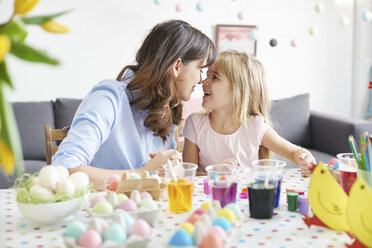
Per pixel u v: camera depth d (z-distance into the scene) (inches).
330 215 33.3
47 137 65.7
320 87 153.6
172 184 37.6
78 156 46.6
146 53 56.4
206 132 66.7
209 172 38.5
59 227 35.1
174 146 64.7
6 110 22.5
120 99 54.3
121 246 27.5
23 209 34.6
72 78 130.3
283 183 48.1
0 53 20.4
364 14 129.6
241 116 63.5
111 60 133.2
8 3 121.6
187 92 58.6
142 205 34.6
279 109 131.9
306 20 149.0
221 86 63.2
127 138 55.8
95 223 29.1
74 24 128.7
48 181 35.4
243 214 37.7
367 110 152.6
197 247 27.6
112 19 131.8
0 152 22.3
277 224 35.2
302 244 31.1
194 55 56.4
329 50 152.5
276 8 145.6
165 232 33.4
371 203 28.7
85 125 49.3
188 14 138.0
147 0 134.0
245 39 143.0
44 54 23.0
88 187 37.9
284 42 147.7
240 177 51.9
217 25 139.7
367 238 29.0
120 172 47.6
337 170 46.7
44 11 125.3
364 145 38.1
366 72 151.0
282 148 64.2
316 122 132.3
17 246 31.1
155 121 56.3
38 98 127.7
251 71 64.9
